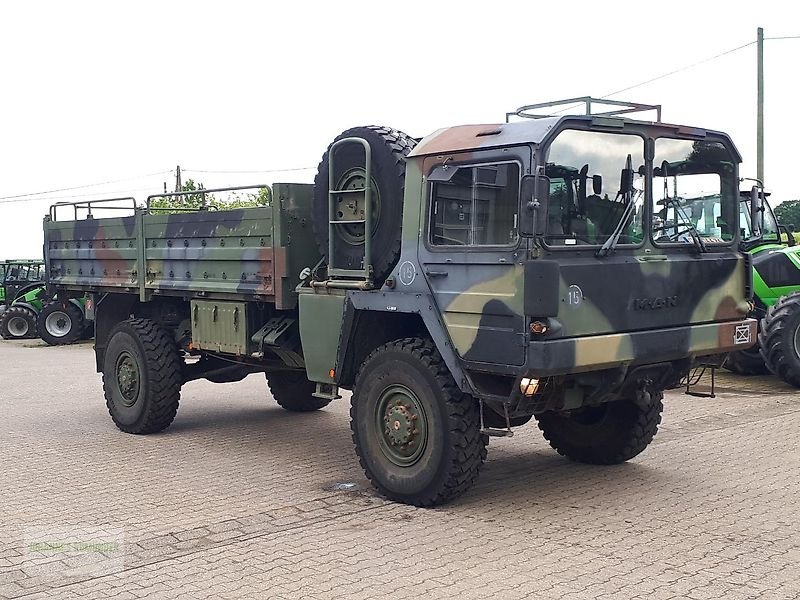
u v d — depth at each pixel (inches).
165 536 231.3
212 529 236.8
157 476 298.8
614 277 234.8
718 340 262.1
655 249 249.6
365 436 265.9
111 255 384.5
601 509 249.0
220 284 326.3
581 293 227.3
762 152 919.0
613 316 234.7
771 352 448.8
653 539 221.5
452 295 240.4
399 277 257.3
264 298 309.9
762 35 909.8
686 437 344.2
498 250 229.0
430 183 248.5
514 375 226.2
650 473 289.6
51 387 528.4
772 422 372.5
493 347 230.1
